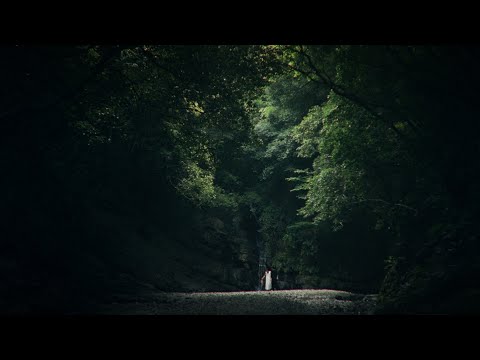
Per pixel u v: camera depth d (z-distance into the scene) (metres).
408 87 19.47
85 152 27.88
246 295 25.23
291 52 20.64
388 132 23.55
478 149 17.94
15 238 19.66
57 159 24.23
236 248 42.88
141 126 29.97
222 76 21.53
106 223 30.08
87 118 21.41
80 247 24.95
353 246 42.78
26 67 17.86
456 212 18.22
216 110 23.48
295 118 43.41
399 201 25.06
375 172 27.62
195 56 20.39
